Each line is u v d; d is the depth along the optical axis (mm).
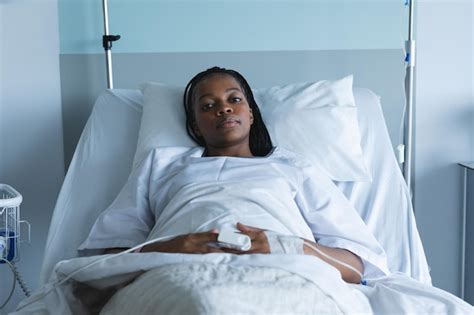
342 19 2668
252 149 2133
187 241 1575
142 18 2615
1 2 2520
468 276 2762
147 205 2002
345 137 2205
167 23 2627
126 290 1494
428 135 2736
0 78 2600
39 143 2646
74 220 2180
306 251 1649
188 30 2637
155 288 1386
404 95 2705
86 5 2592
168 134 2168
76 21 2594
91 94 2639
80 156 2303
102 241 1925
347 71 2691
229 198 1797
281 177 1933
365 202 2191
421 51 2693
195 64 2654
